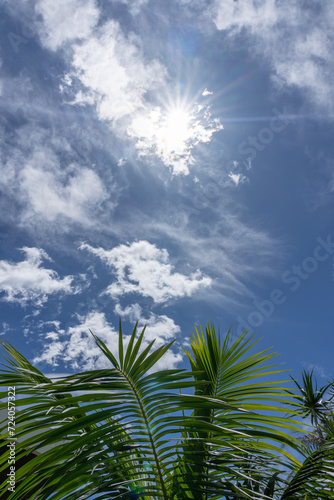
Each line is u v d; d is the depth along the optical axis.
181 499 1.44
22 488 1.35
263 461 1.41
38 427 1.27
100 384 1.33
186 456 1.54
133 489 1.46
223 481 1.38
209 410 1.76
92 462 1.30
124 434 1.42
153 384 1.35
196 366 2.01
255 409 1.61
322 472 1.32
